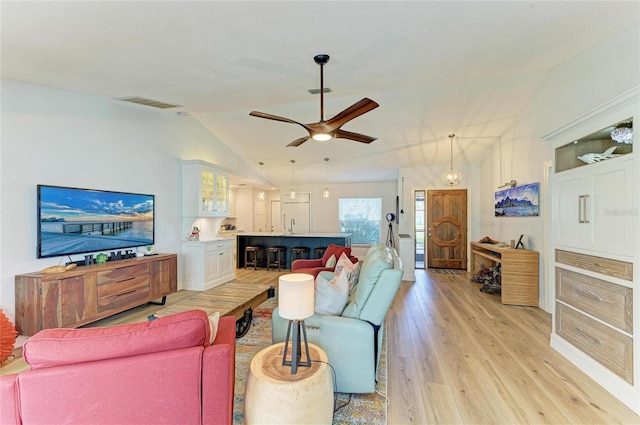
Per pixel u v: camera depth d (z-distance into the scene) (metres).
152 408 1.23
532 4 1.97
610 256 2.17
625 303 2.06
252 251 7.05
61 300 2.93
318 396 1.58
